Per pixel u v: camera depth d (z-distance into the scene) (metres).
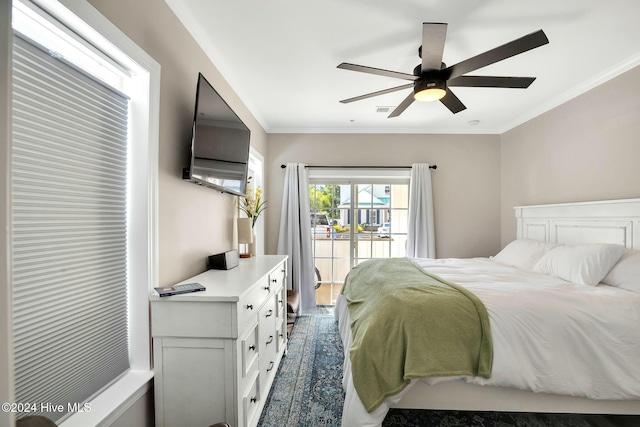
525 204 3.41
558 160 2.93
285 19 1.76
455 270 2.48
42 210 0.96
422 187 3.77
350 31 1.88
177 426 1.31
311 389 2.00
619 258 2.02
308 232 3.80
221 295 1.30
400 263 2.68
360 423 1.42
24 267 0.91
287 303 2.93
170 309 1.31
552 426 1.64
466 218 3.87
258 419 1.63
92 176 1.16
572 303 1.61
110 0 1.10
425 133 3.90
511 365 1.46
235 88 2.60
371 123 3.72
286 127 3.90
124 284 1.33
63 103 1.03
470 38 1.92
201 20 1.77
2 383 0.41
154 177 1.37
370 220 4.04
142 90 1.34
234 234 2.60
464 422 1.69
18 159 0.89
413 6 1.64
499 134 3.88
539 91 2.75
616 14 1.69
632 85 2.21
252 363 1.54
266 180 3.87
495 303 1.59
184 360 1.31
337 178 4.02
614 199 2.35
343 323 2.69
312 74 2.45
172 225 1.56
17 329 0.89
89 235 1.14
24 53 0.90
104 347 1.21
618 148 2.32
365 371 1.46
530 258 2.68
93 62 1.18
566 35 1.89
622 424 1.63
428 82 1.83
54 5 0.89
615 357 1.49
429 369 1.43
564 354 1.49
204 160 1.71
